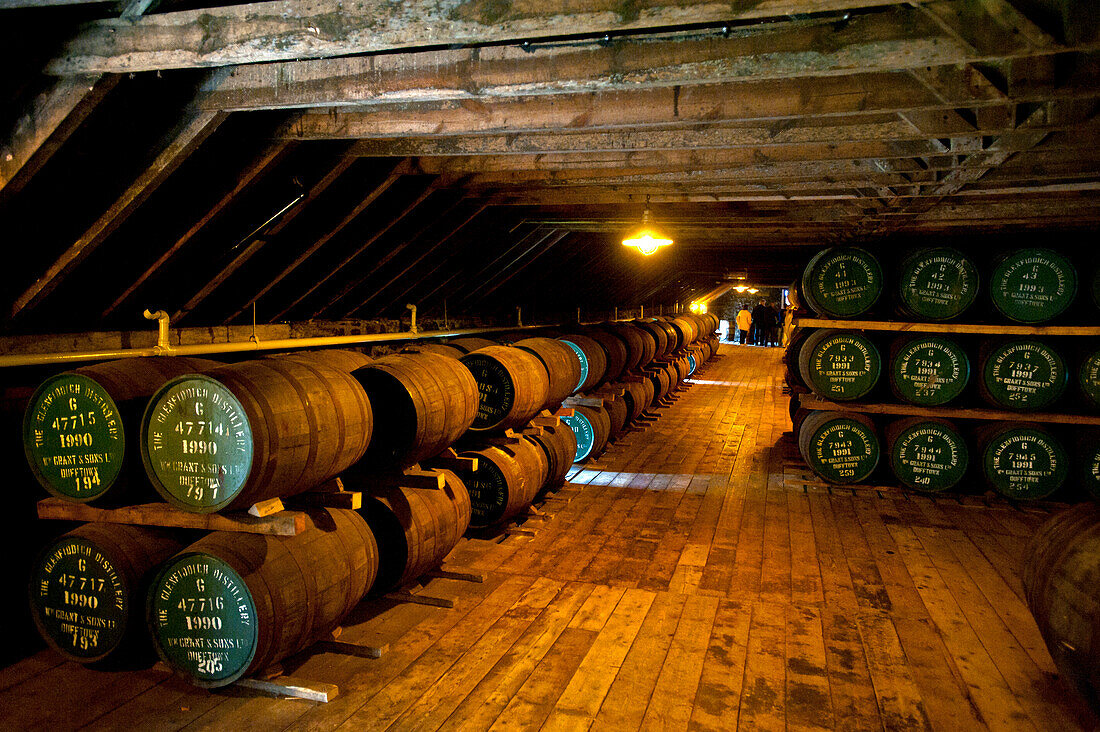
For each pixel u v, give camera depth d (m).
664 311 20.55
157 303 4.60
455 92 3.12
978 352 6.71
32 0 2.47
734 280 20.62
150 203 4.07
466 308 8.80
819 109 3.32
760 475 7.62
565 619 4.04
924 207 6.45
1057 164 4.96
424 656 3.59
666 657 3.60
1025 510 6.39
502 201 6.47
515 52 3.04
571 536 5.51
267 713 3.09
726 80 2.84
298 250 5.09
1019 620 4.08
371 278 6.47
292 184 4.46
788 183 5.82
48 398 3.28
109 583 3.21
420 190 5.62
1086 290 6.47
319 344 5.91
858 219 7.14
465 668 3.48
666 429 10.43
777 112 3.36
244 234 4.58
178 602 3.11
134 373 3.38
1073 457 6.42
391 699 3.20
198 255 4.60
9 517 3.75
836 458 6.96
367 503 4.13
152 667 3.47
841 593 4.45
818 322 6.95
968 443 6.94
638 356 9.89
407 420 4.14
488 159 5.05
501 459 5.28
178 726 2.98
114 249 4.16
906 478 6.74
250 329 5.42
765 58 2.75
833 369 6.93
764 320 28.08
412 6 2.52
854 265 6.83
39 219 3.64
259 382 3.21
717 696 3.24
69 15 2.88
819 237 9.32
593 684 3.33
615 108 3.56
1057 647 2.86
